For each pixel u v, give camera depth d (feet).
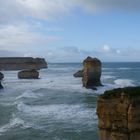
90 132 93.15
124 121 43.39
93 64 230.89
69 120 111.45
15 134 93.25
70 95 190.49
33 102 159.53
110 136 44.80
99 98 46.19
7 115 122.42
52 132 94.58
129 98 43.06
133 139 42.83
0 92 216.95
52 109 136.77
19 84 287.28
